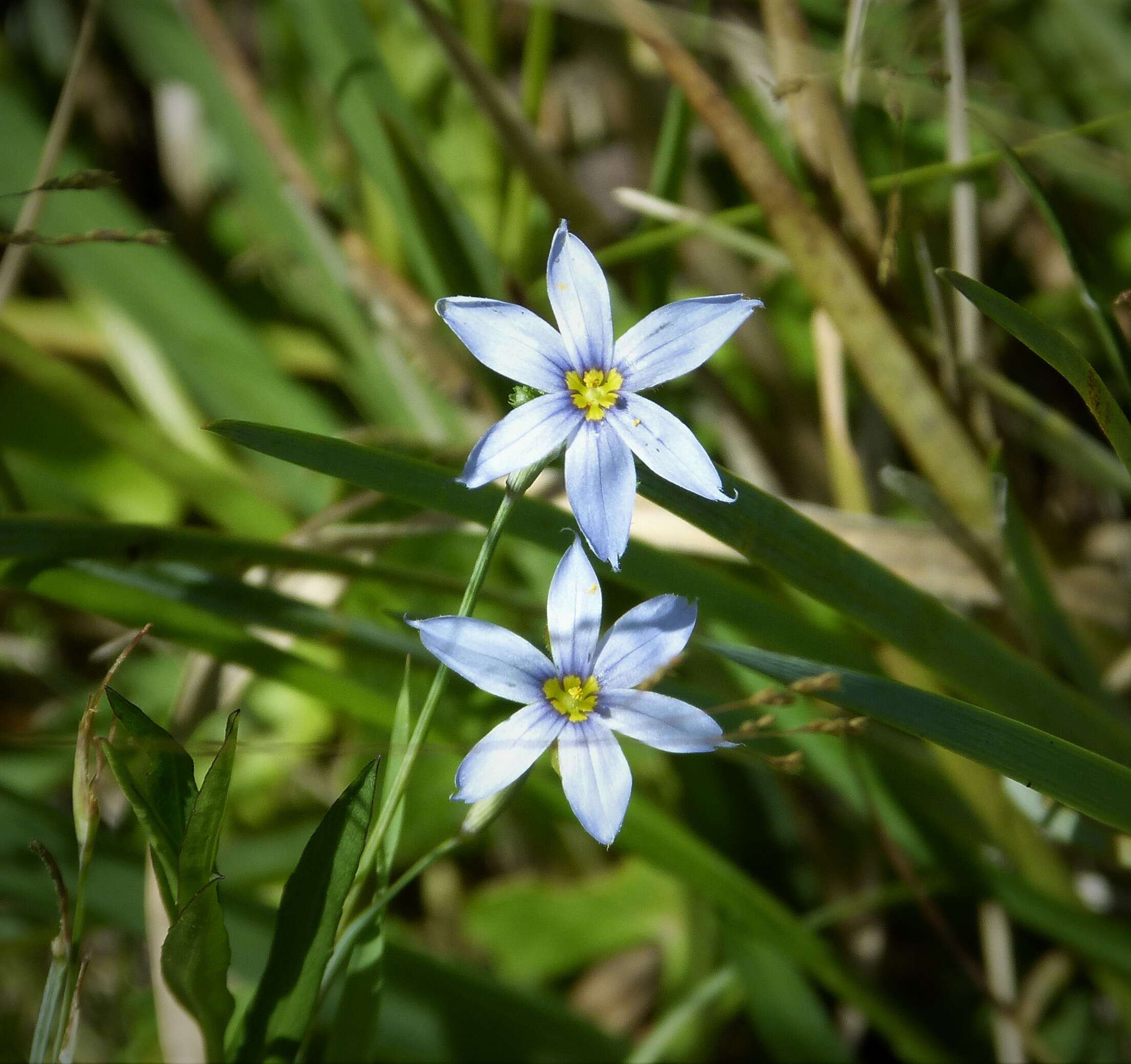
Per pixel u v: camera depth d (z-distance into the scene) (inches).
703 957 15.1
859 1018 15.7
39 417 17.2
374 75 15.1
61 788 17.2
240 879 14.8
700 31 15.6
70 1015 12.4
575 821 14.2
